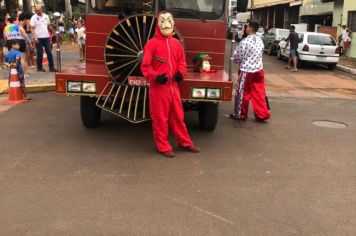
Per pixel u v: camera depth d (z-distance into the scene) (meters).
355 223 4.30
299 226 4.20
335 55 18.88
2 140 6.72
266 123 8.41
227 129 7.80
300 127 8.21
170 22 5.86
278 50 22.38
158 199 4.72
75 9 43.50
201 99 6.41
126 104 6.64
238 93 8.40
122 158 6.02
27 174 5.36
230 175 5.50
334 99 11.62
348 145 7.07
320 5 30.77
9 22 13.30
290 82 14.76
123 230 4.04
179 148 6.54
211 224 4.19
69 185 5.05
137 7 6.96
